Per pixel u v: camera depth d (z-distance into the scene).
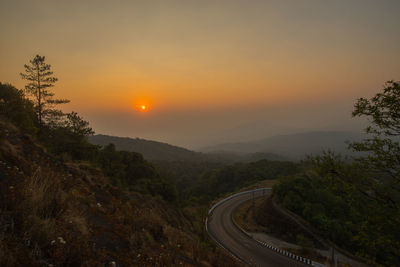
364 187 6.54
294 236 28.94
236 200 50.59
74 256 3.01
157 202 26.88
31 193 3.76
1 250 2.36
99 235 4.29
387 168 6.07
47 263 2.66
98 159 29.95
